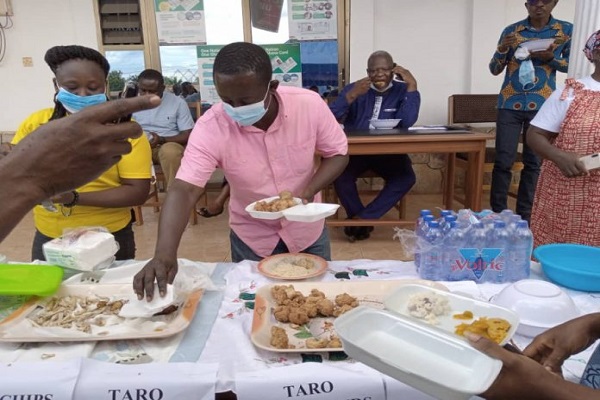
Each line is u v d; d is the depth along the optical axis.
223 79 1.13
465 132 2.94
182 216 1.21
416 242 1.30
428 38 4.23
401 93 3.34
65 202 1.45
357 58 4.18
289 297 1.10
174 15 4.16
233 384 0.82
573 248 1.33
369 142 2.76
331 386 0.80
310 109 1.38
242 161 1.38
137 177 1.58
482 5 4.03
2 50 4.15
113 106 0.43
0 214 0.39
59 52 1.34
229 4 4.15
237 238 1.62
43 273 1.20
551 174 1.84
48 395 0.79
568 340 0.78
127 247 1.71
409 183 3.24
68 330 0.97
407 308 0.98
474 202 2.91
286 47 4.21
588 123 1.66
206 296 1.17
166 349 0.93
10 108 4.30
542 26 3.02
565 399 0.56
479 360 0.63
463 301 0.99
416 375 0.63
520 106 3.15
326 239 1.65
